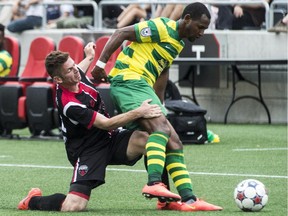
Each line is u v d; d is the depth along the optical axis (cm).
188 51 4028
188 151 3119
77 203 1872
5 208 1955
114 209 1938
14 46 3628
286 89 4116
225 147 3234
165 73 2048
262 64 3903
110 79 2006
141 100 1934
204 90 4256
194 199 1898
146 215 1827
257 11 4238
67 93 1878
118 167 2714
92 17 4675
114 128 1864
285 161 2836
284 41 4078
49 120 3419
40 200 1898
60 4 4503
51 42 3556
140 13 4312
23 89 3481
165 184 1966
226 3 4106
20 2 4800
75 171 1884
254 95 4153
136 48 1997
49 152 3109
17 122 3494
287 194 2169
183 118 3316
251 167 2691
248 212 1875
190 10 1972
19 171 2625
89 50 2027
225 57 4144
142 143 1892
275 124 4112
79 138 1892
